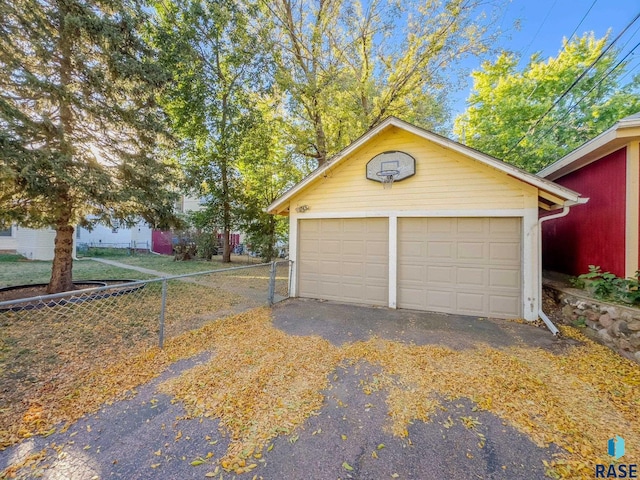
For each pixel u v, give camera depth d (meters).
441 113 13.84
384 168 6.27
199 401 2.70
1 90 4.86
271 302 6.38
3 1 4.62
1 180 4.23
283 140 13.05
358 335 4.51
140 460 2.01
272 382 3.07
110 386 2.94
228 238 14.49
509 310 5.39
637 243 4.41
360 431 2.34
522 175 4.92
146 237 19.75
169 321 5.07
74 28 5.45
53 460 1.99
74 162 5.29
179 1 10.83
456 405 2.68
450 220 5.84
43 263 11.68
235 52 11.69
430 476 1.91
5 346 3.77
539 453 2.10
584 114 12.97
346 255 6.79
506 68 13.55
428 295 5.96
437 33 10.18
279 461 2.02
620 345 3.79
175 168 7.81
